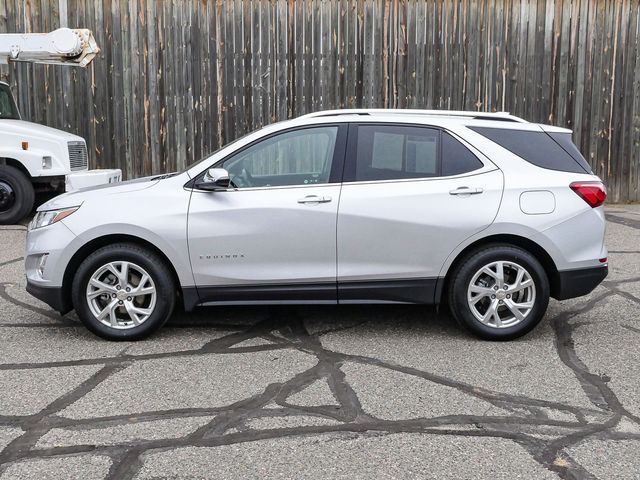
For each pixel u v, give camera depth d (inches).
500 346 216.4
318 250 215.3
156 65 505.7
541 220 215.2
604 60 532.1
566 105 534.0
